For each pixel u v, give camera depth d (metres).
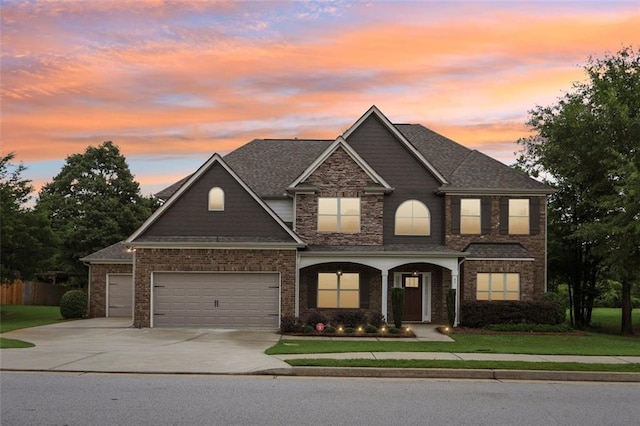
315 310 27.52
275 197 28.91
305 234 27.47
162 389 11.37
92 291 30.59
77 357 15.33
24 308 38.81
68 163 49.34
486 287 27.23
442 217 28.56
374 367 13.66
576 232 28.62
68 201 47.25
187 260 24.45
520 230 28.50
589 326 32.69
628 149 28.72
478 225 28.41
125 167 49.91
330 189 27.62
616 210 28.36
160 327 24.25
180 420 8.87
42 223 32.16
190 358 15.30
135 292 24.39
